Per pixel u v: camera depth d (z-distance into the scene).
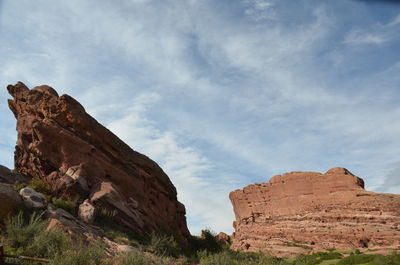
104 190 29.17
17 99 36.59
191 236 41.53
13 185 28.36
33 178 30.86
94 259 16.59
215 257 22.36
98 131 32.97
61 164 30.19
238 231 91.06
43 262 15.64
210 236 42.22
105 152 33.06
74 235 20.84
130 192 32.81
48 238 17.66
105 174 31.52
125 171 33.72
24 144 32.41
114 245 22.88
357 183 75.44
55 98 33.34
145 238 28.86
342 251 63.59
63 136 30.53
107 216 27.72
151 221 32.75
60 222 21.45
